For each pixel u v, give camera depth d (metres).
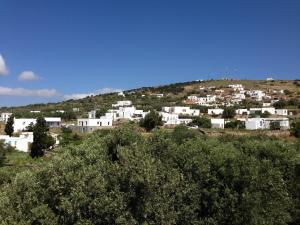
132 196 27.78
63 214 28.25
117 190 27.84
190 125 150.62
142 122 136.38
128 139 32.94
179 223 31.19
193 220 31.14
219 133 115.69
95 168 29.53
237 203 31.58
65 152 32.38
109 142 32.97
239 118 171.38
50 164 30.77
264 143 42.62
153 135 34.03
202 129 131.00
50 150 108.69
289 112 183.12
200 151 35.25
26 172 33.22
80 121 156.25
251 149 41.28
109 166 29.67
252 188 32.72
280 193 35.41
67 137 119.38
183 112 198.75
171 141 34.72
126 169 28.38
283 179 39.06
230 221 31.62
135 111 186.25
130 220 27.05
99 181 28.25
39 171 31.47
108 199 27.06
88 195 27.80
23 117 195.88
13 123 153.00
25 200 29.67
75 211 27.27
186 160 33.38
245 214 31.36
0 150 94.50
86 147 33.31
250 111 189.50
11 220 27.56
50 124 173.62
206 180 32.38
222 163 33.19
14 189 31.27
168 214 28.75
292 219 38.34
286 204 36.19
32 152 104.25
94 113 182.88
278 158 40.62
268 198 34.34
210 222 31.12
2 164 86.44
